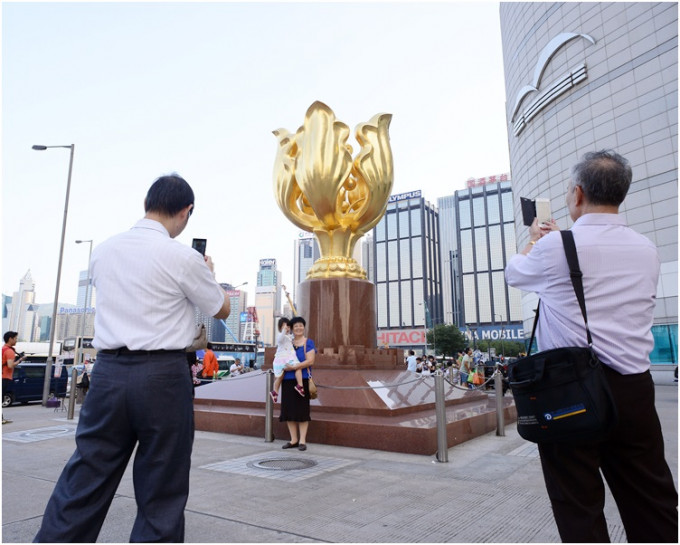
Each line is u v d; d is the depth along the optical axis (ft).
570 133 99.14
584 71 96.17
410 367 47.32
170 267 8.02
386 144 34.86
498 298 407.23
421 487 14.44
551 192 104.37
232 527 11.01
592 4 96.17
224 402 27.40
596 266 7.11
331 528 10.96
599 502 6.86
